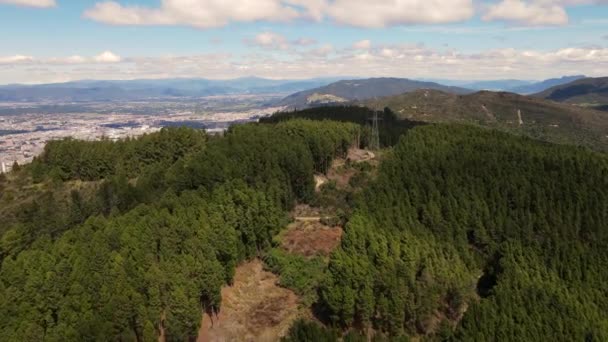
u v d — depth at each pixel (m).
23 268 62.69
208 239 72.56
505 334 69.00
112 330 56.59
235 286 76.06
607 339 75.69
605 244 96.06
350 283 68.19
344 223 93.25
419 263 76.81
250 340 66.50
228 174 92.31
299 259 82.44
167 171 103.69
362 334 66.94
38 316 57.78
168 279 62.59
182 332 60.94
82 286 59.66
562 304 77.56
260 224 83.56
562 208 101.31
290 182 99.94
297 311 72.00
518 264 86.19
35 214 93.81
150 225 71.94
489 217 96.50
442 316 73.06
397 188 99.50
